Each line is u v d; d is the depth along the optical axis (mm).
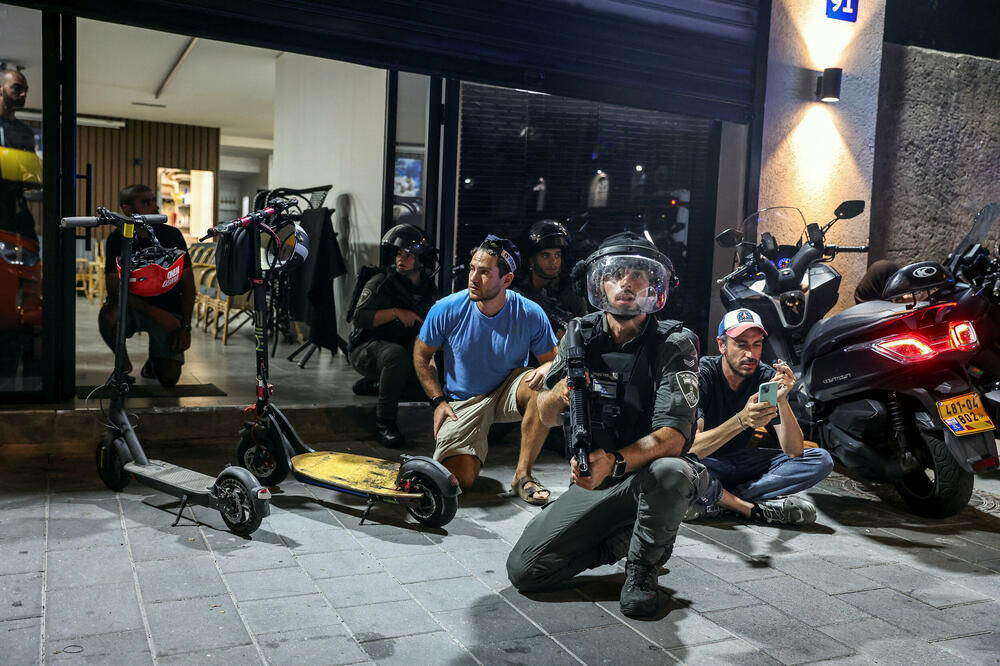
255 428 3854
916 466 3713
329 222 6762
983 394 4414
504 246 3840
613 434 2602
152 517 3391
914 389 3666
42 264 4398
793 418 3355
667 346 2631
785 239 6340
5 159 4281
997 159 7543
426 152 5316
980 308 3744
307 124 8547
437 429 3934
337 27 4750
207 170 16016
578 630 2512
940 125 7242
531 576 2736
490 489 4043
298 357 7465
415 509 3416
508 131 5547
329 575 2869
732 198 6254
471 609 2637
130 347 7648
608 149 5879
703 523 3611
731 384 3574
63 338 4543
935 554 3311
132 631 2377
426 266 5094
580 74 5480
